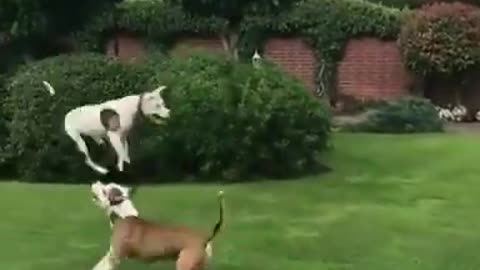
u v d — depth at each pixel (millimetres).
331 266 8336
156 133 12312
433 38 23062
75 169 12422
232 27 18719
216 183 12469
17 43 14695
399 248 9016
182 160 12602
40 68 12695
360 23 24062
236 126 12477
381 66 24234
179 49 23359
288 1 17984
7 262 8359
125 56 23953
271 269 8219
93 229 9578
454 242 9266
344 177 12820
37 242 9078
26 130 12422
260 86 12750
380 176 12906
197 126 12430
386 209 10758
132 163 12391
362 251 8883
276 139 12703
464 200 11320
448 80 23859
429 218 10320
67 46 15016
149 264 8133
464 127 21328
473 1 25734
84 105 12211
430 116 19359
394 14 24062
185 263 7176
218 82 12648
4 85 12969
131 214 7484
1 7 13664
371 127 18953
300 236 9391
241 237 9289
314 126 13109
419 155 14711
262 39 24078
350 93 24312
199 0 17641
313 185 12203
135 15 24125
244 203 10953
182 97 12438
